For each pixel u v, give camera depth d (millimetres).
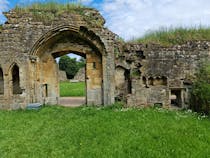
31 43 15219
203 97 12844
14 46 15180
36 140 9078
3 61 15195
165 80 15352
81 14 15297
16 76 16469
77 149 8086
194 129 10039
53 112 13805
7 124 11266
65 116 12680
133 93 15203
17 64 15156
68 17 15258
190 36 16234
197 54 15289
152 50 15414
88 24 15180
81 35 15469
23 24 15203
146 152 7637
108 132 9586
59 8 15570
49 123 11359
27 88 15203
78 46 16141
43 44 15648
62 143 8688
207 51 15281
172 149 7863
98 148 8047
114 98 15359
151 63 15367
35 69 15680
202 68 14805
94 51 16031
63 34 15836
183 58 15305
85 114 13039
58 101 17062
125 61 15648
